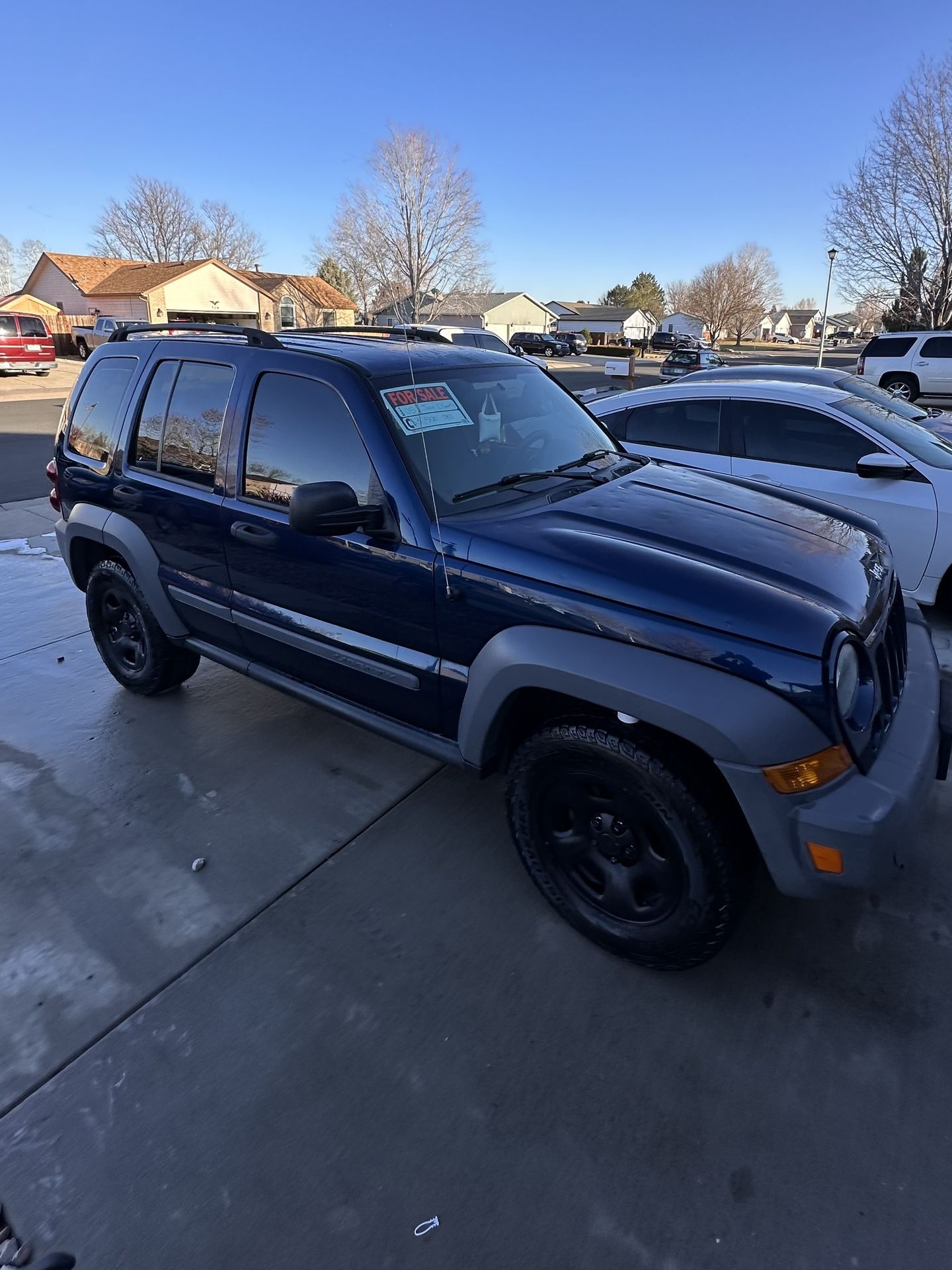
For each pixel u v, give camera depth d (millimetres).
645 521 2568
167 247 68250
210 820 3184
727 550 2404
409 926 2631
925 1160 1883
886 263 27875
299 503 2395
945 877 2814
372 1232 1753
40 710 4109
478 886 2811
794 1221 1759
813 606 2125
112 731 3887
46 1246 1732
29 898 2766
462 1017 2289
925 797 2121
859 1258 1687
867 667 2180
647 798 2172
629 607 2152
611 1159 1896
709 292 84938
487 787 3404
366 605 2723
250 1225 1769
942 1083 2068
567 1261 1693
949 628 4926
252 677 3420
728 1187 1832
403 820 3182
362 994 2371
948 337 17172
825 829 1952
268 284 47594
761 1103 2023
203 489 3271
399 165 49344
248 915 2684
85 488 3932
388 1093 2066
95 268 45750
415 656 2648
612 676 2111
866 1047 2174
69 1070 2137
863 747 2082
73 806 3283
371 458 2633
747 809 2002
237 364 3133
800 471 5203
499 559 2371
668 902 2273
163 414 3494
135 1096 2062
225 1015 2299
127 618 4117
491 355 3365
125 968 2471
